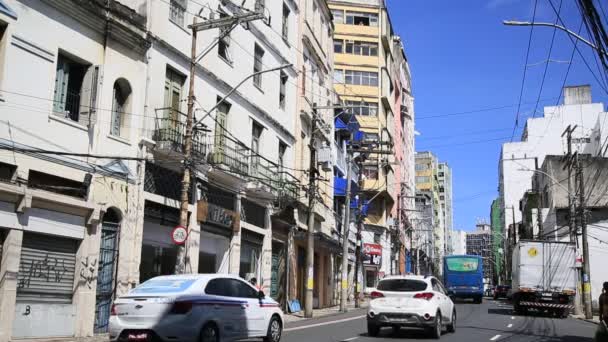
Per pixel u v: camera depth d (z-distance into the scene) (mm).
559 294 29234
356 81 64375
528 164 79188
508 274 77750
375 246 61062
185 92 21375
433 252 124938
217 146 22953
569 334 19078
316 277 38031
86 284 15977
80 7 16188
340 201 47656
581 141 70562
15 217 13945
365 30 65438
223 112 24516
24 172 14250
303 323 22812
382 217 66000
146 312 11516
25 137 14398
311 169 29406
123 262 17344
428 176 130125
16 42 14305
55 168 15195
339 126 44938
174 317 11461
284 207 29891
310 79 36875
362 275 55000
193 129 18750
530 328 20984
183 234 16172
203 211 21688
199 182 21828
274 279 30031
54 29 15492
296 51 33719
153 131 19141
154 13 19531
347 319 25453
